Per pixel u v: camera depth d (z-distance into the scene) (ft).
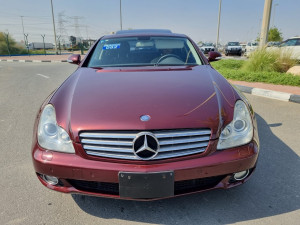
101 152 5.42
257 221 5.89
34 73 31.94
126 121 5.41
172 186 5.37
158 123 5.36
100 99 6.13
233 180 5.89
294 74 22.45
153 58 9.26
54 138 5.65
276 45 27.48
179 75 7.52
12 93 19.19
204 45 78.48
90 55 9.69
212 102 5.98
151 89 6.49
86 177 5.44
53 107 6.15
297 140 10.05
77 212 6.29
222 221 5.91
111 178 5.36
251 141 5.82
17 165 8.42
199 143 5.47
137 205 6.49
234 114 5.83
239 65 30.37
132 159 5.32
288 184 7.24
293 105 14.79
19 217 6.11
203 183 5.81
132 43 10.02
